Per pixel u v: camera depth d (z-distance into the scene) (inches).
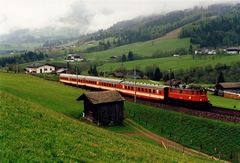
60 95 3388.3
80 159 893.2
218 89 4827.8
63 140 1056.2
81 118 2760.8
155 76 6904.5
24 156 762.8
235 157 2075.5
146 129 2655.0
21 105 1510.8
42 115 1414.9
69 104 3056.1
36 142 926.4
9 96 1692.9
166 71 7711.6
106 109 2714.1
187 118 2605.8
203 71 7372.1
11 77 4151.1
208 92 5014.8
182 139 2396.7
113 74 7199.8
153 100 3339.1
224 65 7372.1
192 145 2305.6
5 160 697.6
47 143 949.8
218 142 2242.9
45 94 3289.9
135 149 1363.2
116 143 1369.3
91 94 2738.7
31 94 3120.1
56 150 905.5
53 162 787.4
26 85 3636.8
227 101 4001.0
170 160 1323.8
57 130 1203.2
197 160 1584.6
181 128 2524.6
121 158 1074.7
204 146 2258.9
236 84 4923.7
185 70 7632.9
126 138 1701.5
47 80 4840.1
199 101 2906.0
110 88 3924.7
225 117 2463.1
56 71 7554.1
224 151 2153.1
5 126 1006.4
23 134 976.9
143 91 3449.8
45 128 1166.3
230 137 2236.7
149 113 2891.2
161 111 2849.4
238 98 4308.6
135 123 2800.2
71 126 1401.3
